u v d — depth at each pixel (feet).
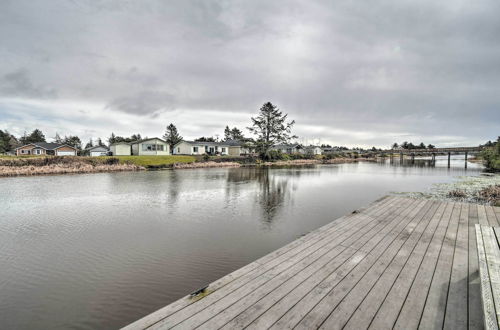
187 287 16.76
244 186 60.85
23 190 54.24
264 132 176.14
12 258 21.17
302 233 27.22
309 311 9.07
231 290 10.44
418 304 9.46
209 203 41.86
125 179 73.77
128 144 151.23
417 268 12.42
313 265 12.79
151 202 42.50
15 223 30.66
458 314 8.83
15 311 14.40
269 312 9.00
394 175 87.66
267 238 25.73
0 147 172.96
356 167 132.36
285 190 55.06
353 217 22.15
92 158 104.47
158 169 109.91
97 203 41.68
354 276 11.64
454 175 86.43
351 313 8.96
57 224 30.32
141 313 14.19
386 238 16.79
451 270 12.17
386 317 8.73
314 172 99.96
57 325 13.29
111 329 13.02
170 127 234.58
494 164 106.42
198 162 129.18
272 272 12.03
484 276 8.66
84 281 17.53
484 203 39.78
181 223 30.73
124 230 28.12
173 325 8.32
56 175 84.33
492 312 6.79
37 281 17.57
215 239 25.41
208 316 8.79
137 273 18.61
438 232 18.06
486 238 12.50
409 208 25.57
